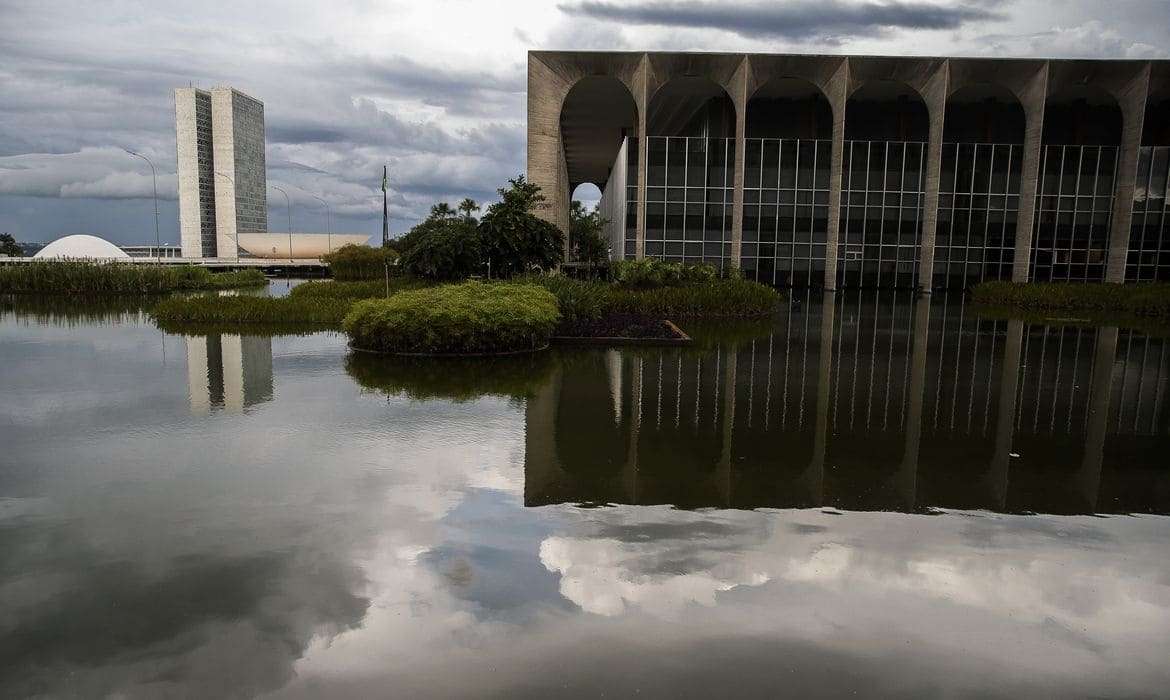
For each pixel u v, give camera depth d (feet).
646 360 43.75
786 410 29.99
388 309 45.01
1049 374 39.88
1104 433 26.35
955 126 140.67
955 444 24.66
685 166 125.49
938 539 16.28
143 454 22.52
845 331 61.77
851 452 23.50
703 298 73.10
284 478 20.15
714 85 135.54
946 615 12.90
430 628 12.26
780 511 17.97
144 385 34.60
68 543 15.61
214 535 16.08
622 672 11.05
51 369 39.45
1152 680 11.07
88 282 112.06
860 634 12.22
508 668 11.14
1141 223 130.11
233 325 62.90
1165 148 127.85
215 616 12.65
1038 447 24.32
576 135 189.88
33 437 24.59
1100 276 131.03
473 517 17.30
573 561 14.90
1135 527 17.08
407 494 18.88
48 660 11.32
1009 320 72.90
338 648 11.65
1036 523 17.29
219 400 31.04
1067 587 14.01
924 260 126.31
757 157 126.72
